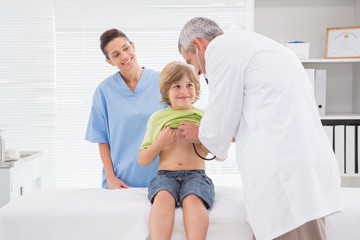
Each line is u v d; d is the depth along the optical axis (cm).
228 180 312
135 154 197
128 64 195
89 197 167
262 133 128
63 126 311
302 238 129
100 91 202
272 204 125
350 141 256
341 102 290
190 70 179
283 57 135
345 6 289
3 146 225
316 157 126
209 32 151
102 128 204
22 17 304
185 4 307
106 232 150
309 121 129
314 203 122
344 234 150
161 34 309
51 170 311
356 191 173
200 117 178
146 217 149
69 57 309
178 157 172
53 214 151
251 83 133
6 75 307
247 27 299
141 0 306
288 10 290
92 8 306
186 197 151
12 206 155
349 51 266
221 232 149
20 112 309
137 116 196
